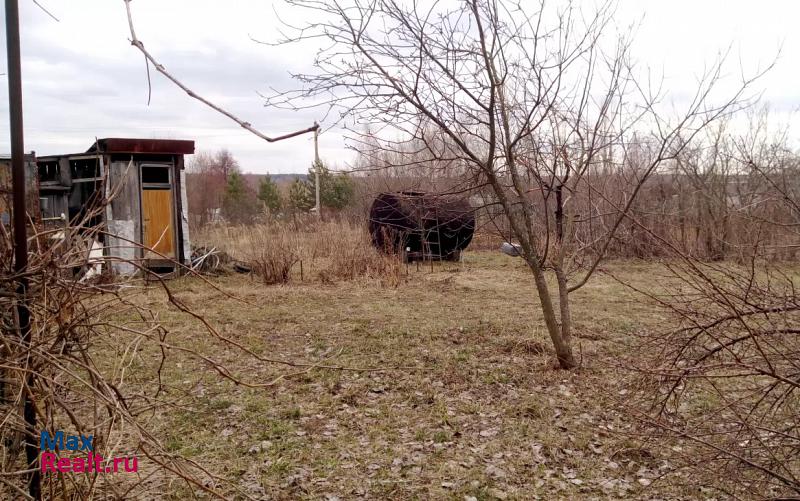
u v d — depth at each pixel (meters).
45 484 3.21
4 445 2.96
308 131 2.53
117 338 7.24
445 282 13.87
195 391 6.40
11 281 2.94
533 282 14.02
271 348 8.30
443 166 6.54
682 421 3.82
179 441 5.16
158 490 4.25
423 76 5.69
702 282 3.46
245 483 4.44
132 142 13.66
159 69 2.51
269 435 5.33
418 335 8.77
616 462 4.73
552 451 4.94
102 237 7.92
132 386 6.38
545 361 7.26
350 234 16.62
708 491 4.17
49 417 2.96
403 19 5.46
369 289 13.10
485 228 8.91
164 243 14.34
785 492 3.07
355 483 4.46
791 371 2.94
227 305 11.12
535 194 8.16
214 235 19.09
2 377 2.92
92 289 3.15
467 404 6.00
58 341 3.04
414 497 4.27
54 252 3.13
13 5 2.87
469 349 7.96
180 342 8.42
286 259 13.98
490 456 4.90
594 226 7.82
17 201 2.94
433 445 5.10
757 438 2.81
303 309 10.90
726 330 3.26
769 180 3.53
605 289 12.52
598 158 7.41
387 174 8.98
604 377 6.55
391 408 5.96
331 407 5.98
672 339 3.45
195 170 43.28
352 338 8.72
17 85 2.92
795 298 3.05
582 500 4.20
